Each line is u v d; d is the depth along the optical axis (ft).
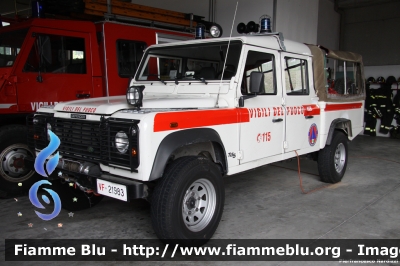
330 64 17.69
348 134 18.86
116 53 18.13
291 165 22.52
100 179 9.65
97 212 13.73
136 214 13.53
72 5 17.24
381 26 40.04
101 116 9.75
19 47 15.10
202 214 10.62
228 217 13.26
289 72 14.19
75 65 16.61
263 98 12.75
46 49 15.56
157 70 13.92
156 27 20.76
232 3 30.94
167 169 9.76
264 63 12.81
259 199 15.53
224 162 11.20
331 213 13.76
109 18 18.11
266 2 28.78
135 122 8.87
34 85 15.23
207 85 12.09
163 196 9.37
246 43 11.76
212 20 32.30
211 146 11.18
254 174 20.18
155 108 10.33
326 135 16.70
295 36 31.17
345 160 18.56
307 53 15.23
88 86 17.07
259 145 12.57
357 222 12.84
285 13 29.45
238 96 11.54
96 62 17.31
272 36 13.64
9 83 14.55
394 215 13.60
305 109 14.98
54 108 11.53
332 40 42.27
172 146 9.27
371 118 37.24
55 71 15.93
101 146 9.61
